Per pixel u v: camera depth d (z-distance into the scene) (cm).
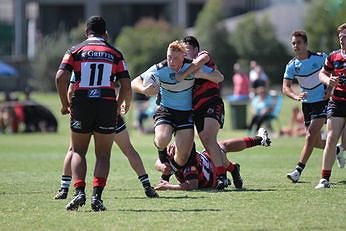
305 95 4219
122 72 3328
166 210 3322
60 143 8281
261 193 3831
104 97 3278
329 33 14900
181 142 3975
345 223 2977
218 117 4016
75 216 3178
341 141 4491
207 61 3944
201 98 4009
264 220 3045
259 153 6594
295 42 4322
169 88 3975
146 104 10194
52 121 10425
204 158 4091
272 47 19988
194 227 2914
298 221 3017
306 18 15962
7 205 3528
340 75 3928
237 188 4062
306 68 4322
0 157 6456
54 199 3728
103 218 3120
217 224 2972
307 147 4319
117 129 3762
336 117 3956
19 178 4750
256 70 10388
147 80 3909
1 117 10425
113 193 3944
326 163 4000
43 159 6241
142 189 4116
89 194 3934
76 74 3306
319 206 3375
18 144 8144
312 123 4322
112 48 3344
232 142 4209
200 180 4056
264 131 4266
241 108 9825
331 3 9831
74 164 3319
